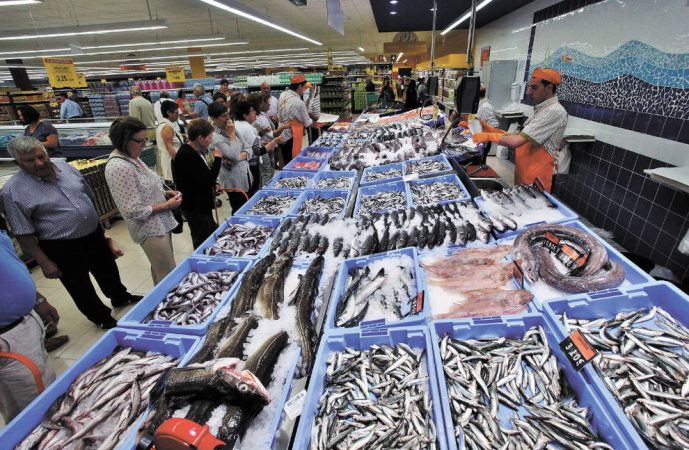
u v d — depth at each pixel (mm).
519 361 1540
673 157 3162
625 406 1286
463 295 1938
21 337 1869
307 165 4906
